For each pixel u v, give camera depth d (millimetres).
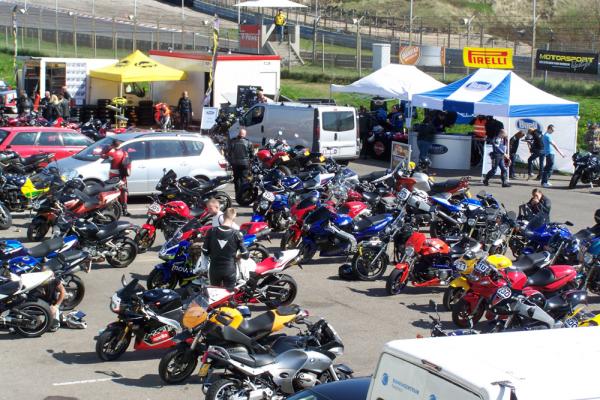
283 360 10422
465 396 5598
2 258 14383
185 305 12625
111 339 12641
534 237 18812
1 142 27906
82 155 24969
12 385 11578
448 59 58938
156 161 25125
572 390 5543
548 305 13750
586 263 16828
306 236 17984
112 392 11430
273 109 34031
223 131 38125
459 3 105438
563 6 105188
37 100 44406
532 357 6070
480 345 6355
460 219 20641
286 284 15406
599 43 72938
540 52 48250
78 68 46781
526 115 31000
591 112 42656
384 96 36375
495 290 13852
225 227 13977
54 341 13539
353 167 34750
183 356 11719
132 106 45750
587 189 31078
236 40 76000
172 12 99750
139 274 17547
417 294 17078
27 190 22234
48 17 90938
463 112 32188
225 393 10148
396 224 18250
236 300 14070
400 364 6191
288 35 65875
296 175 24609
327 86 55844
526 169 35344
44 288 14094
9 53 71562
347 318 15234
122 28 83938
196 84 44156
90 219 19844
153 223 19188
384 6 104000
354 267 17719
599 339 6633
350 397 8078
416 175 23406
